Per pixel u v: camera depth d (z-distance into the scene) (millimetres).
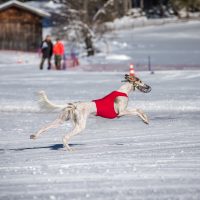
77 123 12773
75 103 12805
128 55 61250
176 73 34125
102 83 30859
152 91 26578
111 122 18344
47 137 15562
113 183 9414
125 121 18547
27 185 9430
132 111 13211
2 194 8852
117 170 10469
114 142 14258
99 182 9516
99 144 13969
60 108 12711
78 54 64750
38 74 37562
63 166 11008
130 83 13469
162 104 22031
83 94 25516
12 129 17109
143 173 10156
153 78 32594
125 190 8906
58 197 8531
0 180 9883
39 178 9953
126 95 13289
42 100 12641
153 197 8438
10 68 43844
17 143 14602
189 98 23641
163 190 8859
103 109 12875
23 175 10266
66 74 37188
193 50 64312
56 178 9906
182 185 9188
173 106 21719
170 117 19250
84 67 47844
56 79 33844
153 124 17578
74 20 66688
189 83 29719
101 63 52594
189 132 15680
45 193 8844
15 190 9102
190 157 11727
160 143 13820
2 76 36594
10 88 29078
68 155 12352
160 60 52750
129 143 13977
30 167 11000
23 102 23328
